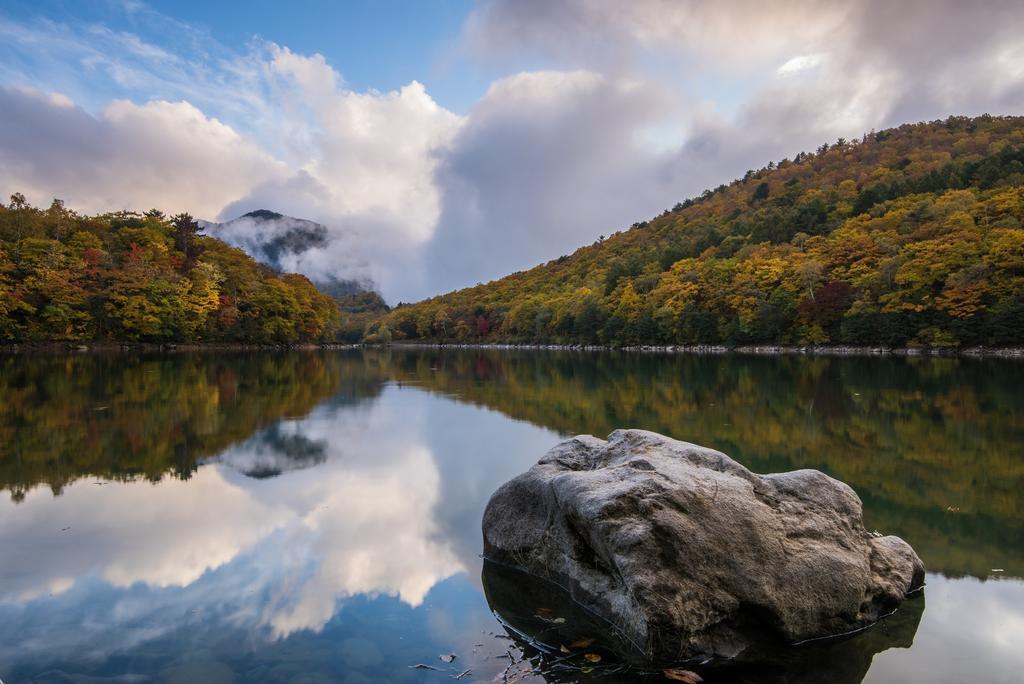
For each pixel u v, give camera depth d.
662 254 122.06
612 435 6.93
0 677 4.36
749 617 5.12
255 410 19.09
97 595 5.86
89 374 31.03
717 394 24.19
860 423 16.69
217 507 8.84
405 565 6.78
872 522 8.44
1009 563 6.90
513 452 13.00
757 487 5.81
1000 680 4.53
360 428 15.98
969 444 13.71
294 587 6.14
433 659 4.77
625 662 4.77
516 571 6.64
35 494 9.41
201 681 4.37
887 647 5.05
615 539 5.08
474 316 142.00
